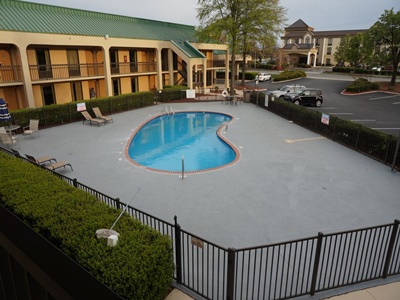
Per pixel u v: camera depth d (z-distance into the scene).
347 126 16.50
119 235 4.79
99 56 29.61
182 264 6.86
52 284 2.06
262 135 19.09
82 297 1.86
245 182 11.84
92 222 4.98
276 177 12.34
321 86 45.25
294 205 10.04
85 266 4.17
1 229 2.55
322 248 7.68
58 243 4.56
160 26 38.84
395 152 12.90
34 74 23.83
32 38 21.88
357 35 56.50
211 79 44.66
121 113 26.34
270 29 35.84
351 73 57.66
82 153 15.42
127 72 32.16
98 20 29.89
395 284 6.30
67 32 24.36
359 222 9.08
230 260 5.19
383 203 10.24
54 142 17.33
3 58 21.94
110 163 14.02
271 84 49.16
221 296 6.02
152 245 4.72
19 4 23.61
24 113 19.42
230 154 16.67
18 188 5.88
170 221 9.07
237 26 34.75
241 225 8.85
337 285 6.18
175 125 23.53
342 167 13.48
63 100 26.55
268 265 7.06
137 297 4.21
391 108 28.47
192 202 10.24
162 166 15.01
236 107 29.42
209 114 27.36
